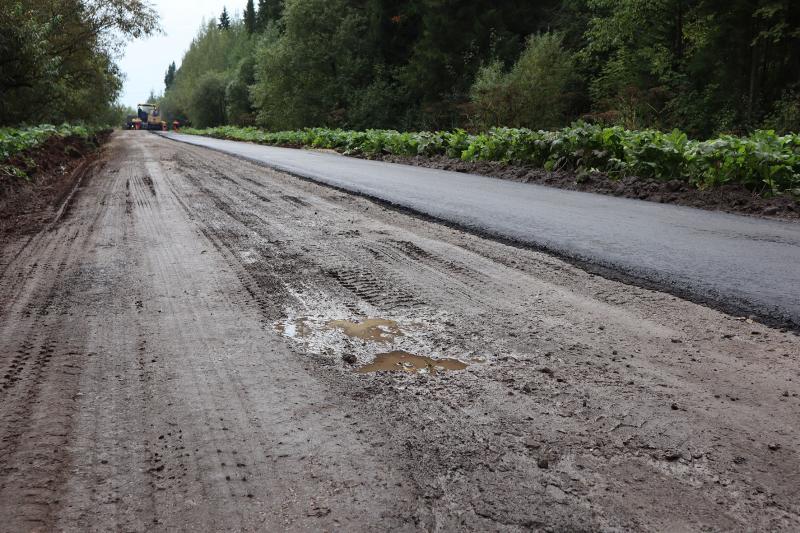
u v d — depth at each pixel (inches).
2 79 839.1
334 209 265.6
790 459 68.6
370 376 93.0
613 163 378.6
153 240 198.8
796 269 155.9
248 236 204.8
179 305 129.9
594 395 85.3
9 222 247.0
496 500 60.8
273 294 137.6
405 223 230.7
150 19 1144.8
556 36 1160.8
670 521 57.8
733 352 101.3
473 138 565.6
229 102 2613.2
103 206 280.1
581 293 137.0
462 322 117.6
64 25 1007.6
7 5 797.2
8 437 75.1
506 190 339.3
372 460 68.6
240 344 107.0
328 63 1790.1
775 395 85.0
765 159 285.3
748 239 196.2
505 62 1323.8
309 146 946.1
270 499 61.6
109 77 1274.6
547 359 98.7
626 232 208.5
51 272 159.6
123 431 76.5
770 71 878.4
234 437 74.5
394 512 59.0
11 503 61.6
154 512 59.9
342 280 149.2
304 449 71.3
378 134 719.7
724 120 807.1
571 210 260.8
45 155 553.9
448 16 1428.4
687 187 312.3
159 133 2319.1
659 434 74.1
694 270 154.8
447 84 1466.5
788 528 56.9
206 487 64.0
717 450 70.5
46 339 110.0
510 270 158.1
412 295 136.1
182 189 341.1
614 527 56.8
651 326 114.5
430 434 74.7
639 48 1035.3
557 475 65.4
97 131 1737.2
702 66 895.7
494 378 91.6
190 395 86.7
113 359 100.4
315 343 107.5
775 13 777.6
